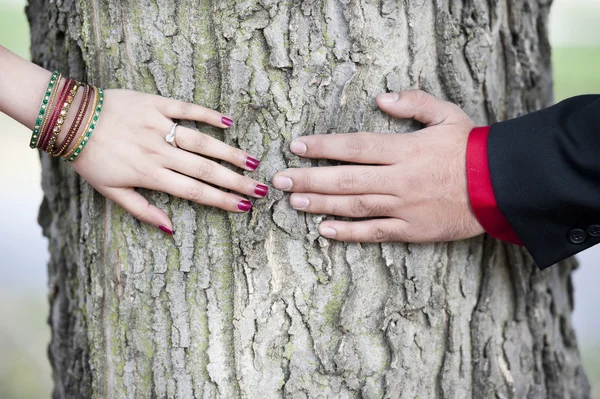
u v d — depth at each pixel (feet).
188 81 3.87
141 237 4.12
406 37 4.00
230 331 4.12
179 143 3.77
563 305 5.17
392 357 4.20
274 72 3.84
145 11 3.85
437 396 4.42
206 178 3.80
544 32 4.90
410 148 3.82
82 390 4.99
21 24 16.92
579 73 15.48
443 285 4.28
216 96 3.89
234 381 4.17
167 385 4.23
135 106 3.76
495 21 4.39
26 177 13.99
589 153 3.59
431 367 4.35
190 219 4.00
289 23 3.79
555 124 3.71
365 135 3.81
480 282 4.47
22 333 10.01
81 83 3.80
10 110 3.79
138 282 4.17
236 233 3.97
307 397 4.16
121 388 4.37
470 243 4.36
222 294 4.09
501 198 3.75
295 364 4.12
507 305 4.62
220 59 3.82
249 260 4.00
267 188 3.87
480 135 3.84
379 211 3.89
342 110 3.93
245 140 3.89
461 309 4.39
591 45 16.81
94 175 3.85
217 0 3.75
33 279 11.10
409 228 3.93
